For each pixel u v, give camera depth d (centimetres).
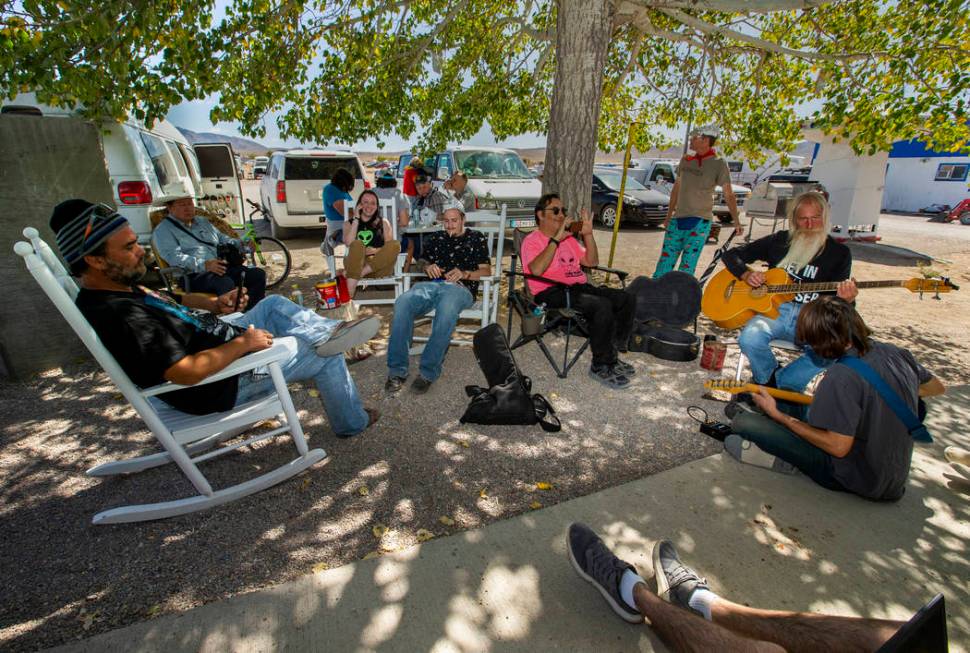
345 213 534
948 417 325
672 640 149
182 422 220
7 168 330
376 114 668
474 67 721
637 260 806
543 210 369
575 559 187
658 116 866
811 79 688
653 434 301
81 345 379
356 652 161
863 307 586
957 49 498
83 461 264
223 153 841
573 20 498
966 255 923
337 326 266
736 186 1261
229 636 166
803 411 255
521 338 372
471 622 173
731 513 229
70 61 385
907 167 1723
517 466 265
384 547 207
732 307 368
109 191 369
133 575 192
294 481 248
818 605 183
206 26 455
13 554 201
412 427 301
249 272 451
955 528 222
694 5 530
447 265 390
